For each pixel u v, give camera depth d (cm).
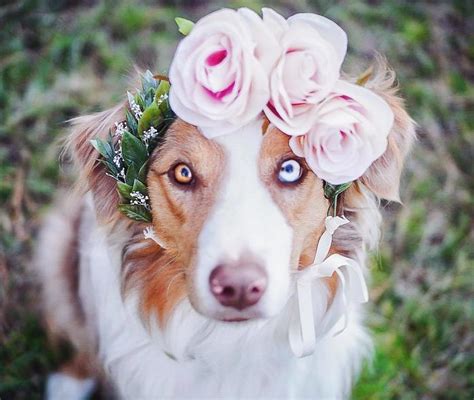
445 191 87
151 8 98
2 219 82
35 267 76
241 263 45
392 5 99
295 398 61
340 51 46
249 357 57
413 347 76
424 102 92
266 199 46
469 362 75
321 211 50
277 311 47
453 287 80
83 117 55
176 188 48
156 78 49
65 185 77
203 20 44
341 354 62
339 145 46
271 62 45
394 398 73
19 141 87
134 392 61
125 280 55
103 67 92
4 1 96
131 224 54
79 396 73
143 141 49
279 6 98
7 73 91
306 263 51
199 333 56
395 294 79
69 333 72
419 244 83
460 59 97
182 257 49
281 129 45
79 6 97
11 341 76
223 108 44
